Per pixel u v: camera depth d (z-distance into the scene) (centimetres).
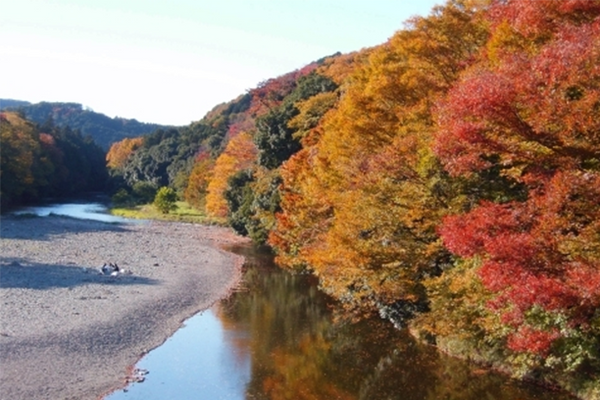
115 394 1825
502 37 1772
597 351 1552
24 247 4800
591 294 1097
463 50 2383
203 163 9862
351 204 2239
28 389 1789
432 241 2089
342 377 2055
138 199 11112
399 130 2292
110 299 3061
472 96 1216
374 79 2550
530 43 1655
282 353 2331
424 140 2061
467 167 1365
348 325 2720
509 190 1822
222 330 2667
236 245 5759
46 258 4306
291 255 3697
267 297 3434
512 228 1252
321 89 5694
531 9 1427
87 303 2920
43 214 8375
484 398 1823
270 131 5159
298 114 5147
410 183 2084
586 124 1138
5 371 1916
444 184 1947
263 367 2155
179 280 3775
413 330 2498
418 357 2242
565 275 1176
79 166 13625
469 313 1838
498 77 1230
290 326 2758
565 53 1141
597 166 1267
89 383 1892
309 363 2208
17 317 2534
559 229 1201
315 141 4197
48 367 1992
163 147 13212
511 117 1197
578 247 1223
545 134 1201
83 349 2216
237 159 7019
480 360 2084
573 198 1213
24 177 9312
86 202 11425
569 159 1242
